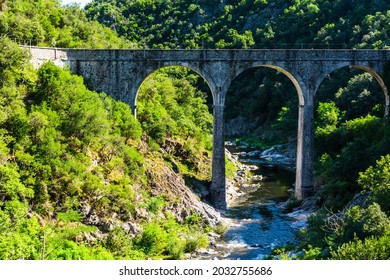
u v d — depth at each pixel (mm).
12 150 37750
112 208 41500
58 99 44562
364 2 117000
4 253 29109
